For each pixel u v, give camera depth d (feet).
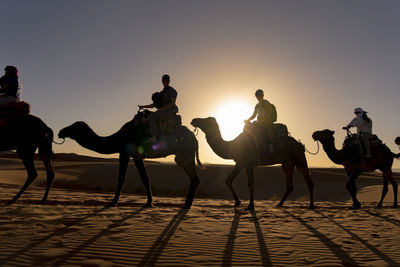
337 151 38.75
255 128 35.50
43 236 17.93
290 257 15.80
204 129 34.99
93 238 17.85
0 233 18.20
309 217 28.30
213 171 126.11
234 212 30.37
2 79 30.71
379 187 91.35
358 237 20.40
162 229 20.72
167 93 31.86
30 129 30.83
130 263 14.21
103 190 95.50
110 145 31.48
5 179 87.97
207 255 15.72
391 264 14.97
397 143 41.98
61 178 103.35
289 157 37.78
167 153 32.45
